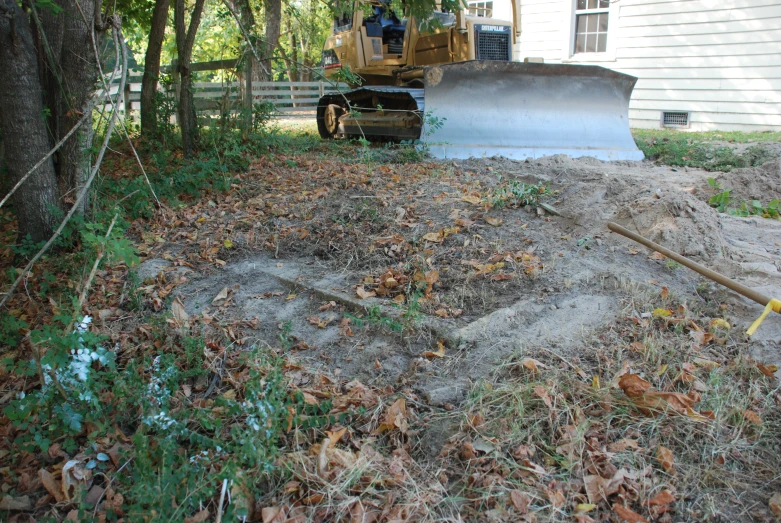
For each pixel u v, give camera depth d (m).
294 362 3.75
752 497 2.69
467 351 3.69
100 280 4.97
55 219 5.43
